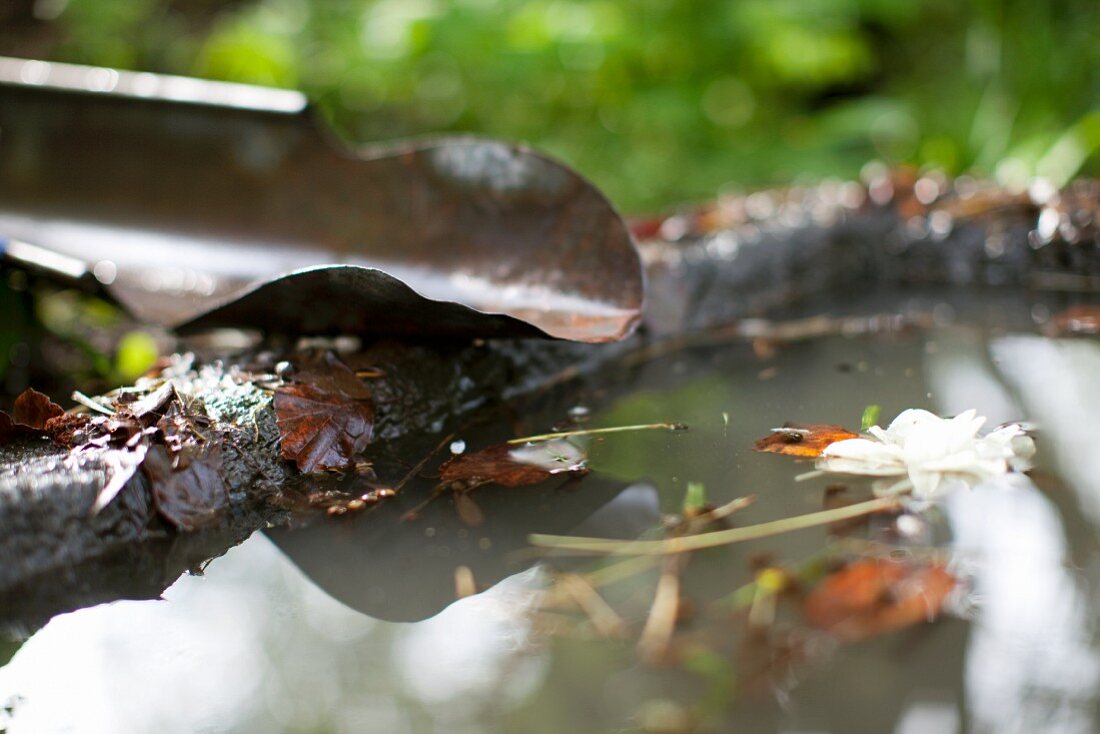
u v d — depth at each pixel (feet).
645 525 2.01
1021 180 3.61
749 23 4.96
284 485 2.10
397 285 2.08
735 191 3.85
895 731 1.79
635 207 4.46
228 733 1.83
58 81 2.57
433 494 2.09
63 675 1.89
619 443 2.18
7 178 2.61
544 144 4.88
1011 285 2.77
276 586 1.97
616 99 5.01
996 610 1.88
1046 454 2.10
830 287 2.89
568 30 4.55
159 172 2.56
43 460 2.02
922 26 5.87
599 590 1.93
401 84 5.15
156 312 2.44
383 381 2.22
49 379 2.49
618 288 2.22
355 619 1.93
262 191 2.50
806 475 2.08
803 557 1.95
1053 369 2.34
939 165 4.59
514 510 2.05
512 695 1.84
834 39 5.24
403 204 2.39
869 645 1.86
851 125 5.03
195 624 1.94
